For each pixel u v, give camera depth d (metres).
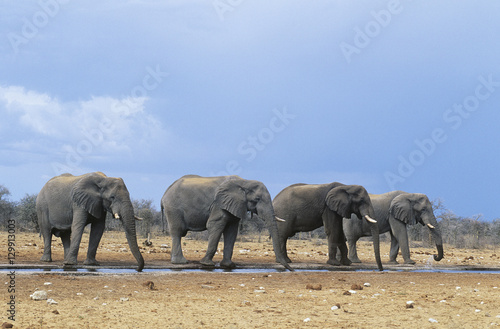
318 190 25.78
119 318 10.80
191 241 42.69
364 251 38.16
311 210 25.67
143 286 15.59
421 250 42.34
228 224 23.23
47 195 21.53
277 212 26.02
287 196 26.06
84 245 32.66
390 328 10.42
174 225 23.22
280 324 10.60
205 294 14.52
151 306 12.32
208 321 10.78
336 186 25.92
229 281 17.62
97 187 20.78
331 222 25.53
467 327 10.55
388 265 26.67
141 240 40.47
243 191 22.88
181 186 23.50
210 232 22.80
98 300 12.90
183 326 10.26
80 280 16.41
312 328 10.30
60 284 15.31
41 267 19.72
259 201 22.81
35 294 12.71
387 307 12.84
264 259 27.73
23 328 9.59
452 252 40.47
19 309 11.37
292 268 22.66
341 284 17.69
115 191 20.61
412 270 25.12
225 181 23.03
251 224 58.88
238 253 31.95
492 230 59.16
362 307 12.80
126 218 20.42
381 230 28.44
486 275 21.81
